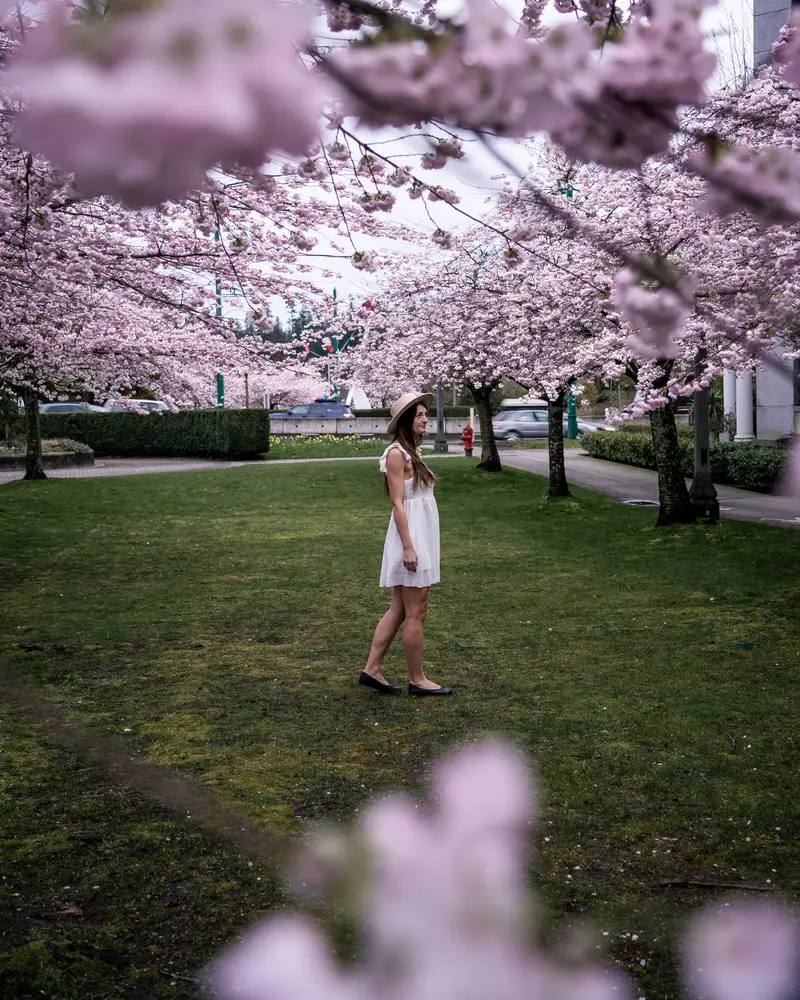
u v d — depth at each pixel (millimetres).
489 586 9562
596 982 504
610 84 864
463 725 5047
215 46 571
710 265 8727
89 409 38750
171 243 9508
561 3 1877
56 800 3988
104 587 9734
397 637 7324
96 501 18625
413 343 19281
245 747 4688
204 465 29391
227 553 12164
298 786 4137
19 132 572
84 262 9070
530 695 5629
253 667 6402
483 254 16469
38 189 5898
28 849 3518
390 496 5578
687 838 3611
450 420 41594
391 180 4305
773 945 554
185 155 569
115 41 571
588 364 12578
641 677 6004
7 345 14508
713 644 6871
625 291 1228
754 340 5422
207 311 10469
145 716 5230
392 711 5328
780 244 7199
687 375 11016
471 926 496
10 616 8227
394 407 5656
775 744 4652
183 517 16234
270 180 5879
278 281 10273
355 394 54719
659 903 3062
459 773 549
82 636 7402
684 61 885
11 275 8555
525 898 527
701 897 3111
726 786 4133
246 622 7953
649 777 4250
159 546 12820
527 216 7355
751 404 22625
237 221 9062
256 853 3432
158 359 17031
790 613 7824
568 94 847
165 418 33656
